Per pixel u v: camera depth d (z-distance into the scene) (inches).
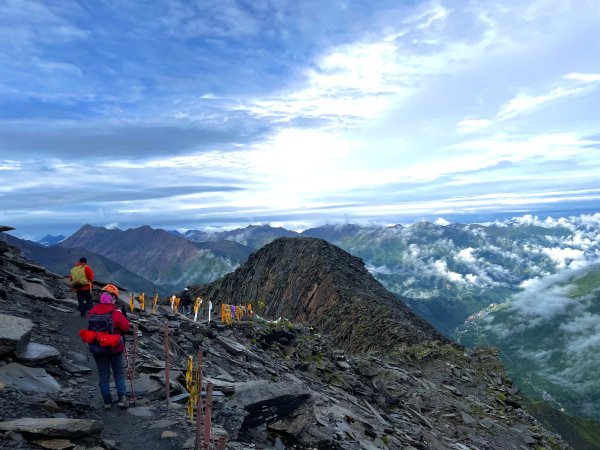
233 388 467.8
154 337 645.9
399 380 1032.2
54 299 692.7
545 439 943.7
